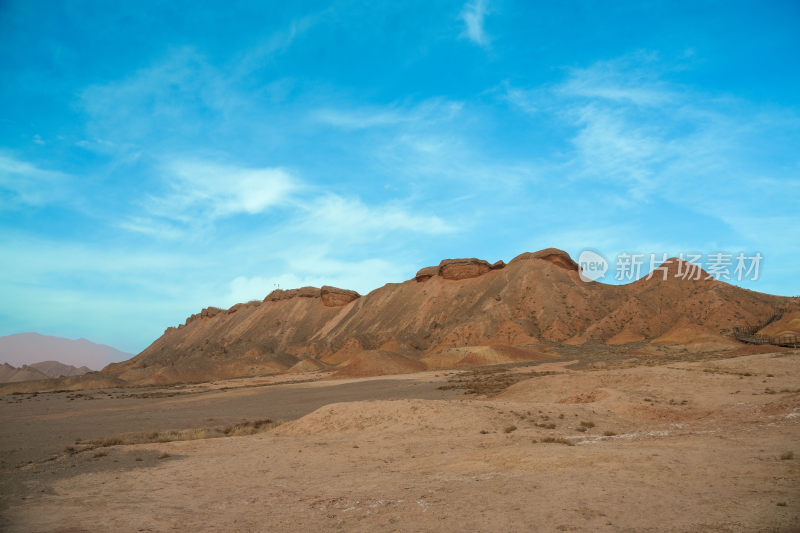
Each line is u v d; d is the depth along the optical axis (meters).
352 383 78.81
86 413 55.44
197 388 102.38
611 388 34.66
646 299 152.25
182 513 11.98
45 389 127.75
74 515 11.93
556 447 18.08
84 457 22.05
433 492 12.96
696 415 26.44
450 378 77.75
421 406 28.17
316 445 22.73
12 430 38.62
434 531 9.80
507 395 43.25
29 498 14.43
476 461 16.88
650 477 13.02
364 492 13.54
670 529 9.19
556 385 41.31
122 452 22.86
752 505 10.23
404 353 149.25
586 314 159.25
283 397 63.47
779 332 109.19
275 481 15.90
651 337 134.00
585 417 26.28
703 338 107.31
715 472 13.17
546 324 156.50
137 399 77.00
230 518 11.47
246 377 134.50
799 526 8.78
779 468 13.00
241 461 19.69
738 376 38.78
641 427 23.81
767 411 23.31
